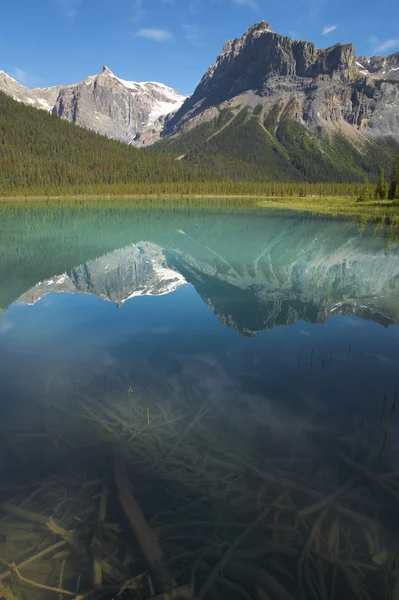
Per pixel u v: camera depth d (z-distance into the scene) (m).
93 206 81.19
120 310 10.87
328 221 43.56
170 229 36.62
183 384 6.12
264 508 3.57
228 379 6.31
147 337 8.48
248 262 19.89
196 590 2.80
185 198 121.25
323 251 23.02
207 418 5.10
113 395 5.76
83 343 8.09
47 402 5.51
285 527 3.33
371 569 2.94
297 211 61.84
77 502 3.65
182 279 15.69
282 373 6.55
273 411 5.30
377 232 32.34
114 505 3.60
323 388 5.99
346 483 3.86
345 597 2.74
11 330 8.97
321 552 3.08
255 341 8.23
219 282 15.09
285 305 11.46
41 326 9.25
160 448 4.41
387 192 79.81
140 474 3.98
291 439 4.65
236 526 3.36
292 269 17.86
